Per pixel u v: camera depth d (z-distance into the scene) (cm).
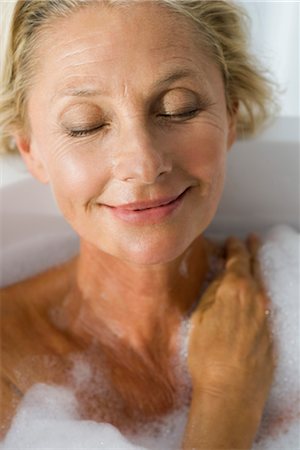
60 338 145
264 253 153
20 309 146
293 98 172
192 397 136
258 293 144
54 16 111
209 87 116
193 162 115
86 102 110
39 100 117
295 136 155
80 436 133
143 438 139
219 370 133
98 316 145
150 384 142
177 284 139
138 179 110
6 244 161
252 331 138
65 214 124
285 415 139
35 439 132
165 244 117
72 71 110
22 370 139
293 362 141
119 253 120
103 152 113
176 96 111
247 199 163
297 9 177
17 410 135
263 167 158
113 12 108
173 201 116
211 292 145
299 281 148
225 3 124
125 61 108
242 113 150
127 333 144
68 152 115
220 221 167
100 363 143
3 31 121
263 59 165
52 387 139
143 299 138
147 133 109
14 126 133
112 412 139
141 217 115
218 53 121
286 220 166
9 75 126
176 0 109
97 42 108
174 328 144
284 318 143
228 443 125
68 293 149
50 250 165
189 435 127
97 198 117
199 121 115
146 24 108
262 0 176
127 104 109
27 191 154
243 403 129
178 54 110
